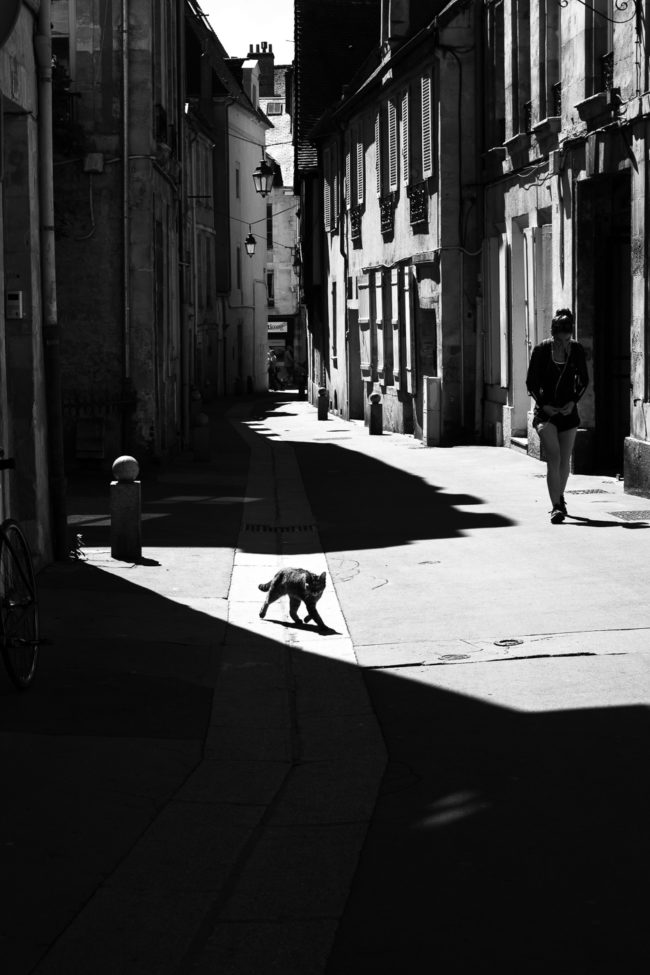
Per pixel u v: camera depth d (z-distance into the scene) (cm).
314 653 843
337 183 4044
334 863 480
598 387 1852
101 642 862
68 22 2078
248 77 6881
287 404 5309
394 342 3189
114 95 2086
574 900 434
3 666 780
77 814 532
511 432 2330
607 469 1864
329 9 4734
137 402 2120
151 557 1229
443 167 2597
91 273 2112
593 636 848
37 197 1129
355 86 3816
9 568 719
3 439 952
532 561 1148
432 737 650
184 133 2683
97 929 418
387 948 404
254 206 6875
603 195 1831
